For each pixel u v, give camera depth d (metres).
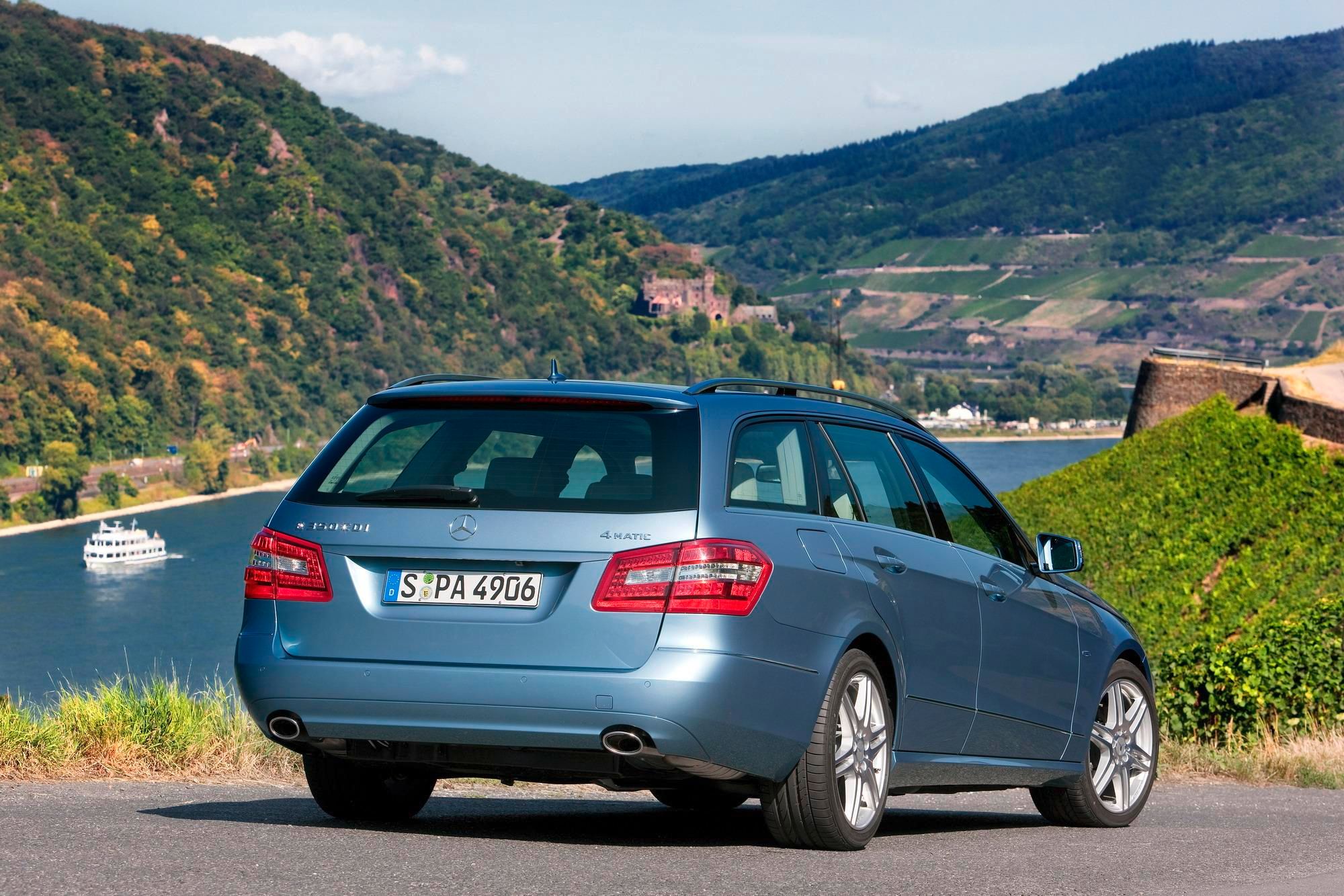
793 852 7.33
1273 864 7.80
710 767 6.89
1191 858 7.88
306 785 10.63
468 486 7.21
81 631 143.88
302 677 7.12
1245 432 56.38
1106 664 10.02
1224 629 34.84
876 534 8.05
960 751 8.54
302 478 7.57
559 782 7.36
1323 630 19.88
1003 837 8.70
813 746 7.24
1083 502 55.38
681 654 6.76
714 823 8.72
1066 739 9.57
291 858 6.45
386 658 7.05
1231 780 15.45
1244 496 49.78
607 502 7.02
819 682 7.22
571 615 6.88
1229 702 19.02
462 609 7.02
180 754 10.88
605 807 9.98
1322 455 52.19
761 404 7.75
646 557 6.87
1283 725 18.53
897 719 7.90
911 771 8.11
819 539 7.54
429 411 7.62
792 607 7.13
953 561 8.62
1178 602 38.94
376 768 7.80
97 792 9.03
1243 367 70.94
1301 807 12.12
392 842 7.05
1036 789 9.99
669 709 6.71
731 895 6.04
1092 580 44.59
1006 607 8.95
